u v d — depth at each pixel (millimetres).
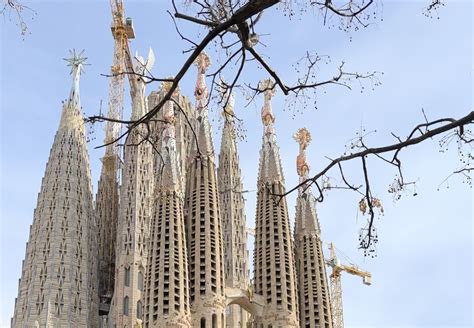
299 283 92562
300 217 97562
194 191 90500
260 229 93125
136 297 104500
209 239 86500
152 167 119062
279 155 99062
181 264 81750
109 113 134250
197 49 15000
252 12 14461
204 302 82062
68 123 119312
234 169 137750
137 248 108688
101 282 116312
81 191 114000
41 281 103750
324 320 89500
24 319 101000
